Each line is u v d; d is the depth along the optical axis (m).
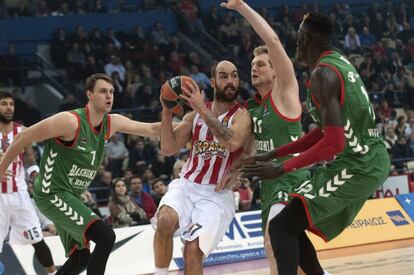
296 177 6.91
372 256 11.52
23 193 9.94
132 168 16.38
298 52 6.26
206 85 22.62
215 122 6.86
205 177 7.23
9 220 9.92
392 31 28.16
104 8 26.16
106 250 7.60
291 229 6.03
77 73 21.94
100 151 8.16
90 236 7.66
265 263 11.51
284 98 6.95
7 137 9.99
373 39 27.38
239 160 6.75
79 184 8.05
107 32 23.72
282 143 6.97
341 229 6.31
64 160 7.89
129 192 13.40
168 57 23.89
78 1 25.92
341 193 5.94
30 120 19.48
